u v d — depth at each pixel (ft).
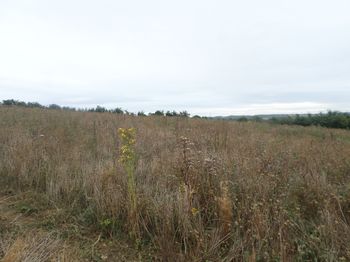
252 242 7.52
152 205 9.71
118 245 8.84
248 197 9.46
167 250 7.91
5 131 21.50
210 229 8.88
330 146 19.98
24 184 13.02
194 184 10.25
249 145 18.26
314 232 8.24
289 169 13.48
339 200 9.80
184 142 11.89
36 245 7.99
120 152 14.92
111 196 10.23
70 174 12.98
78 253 8.29
